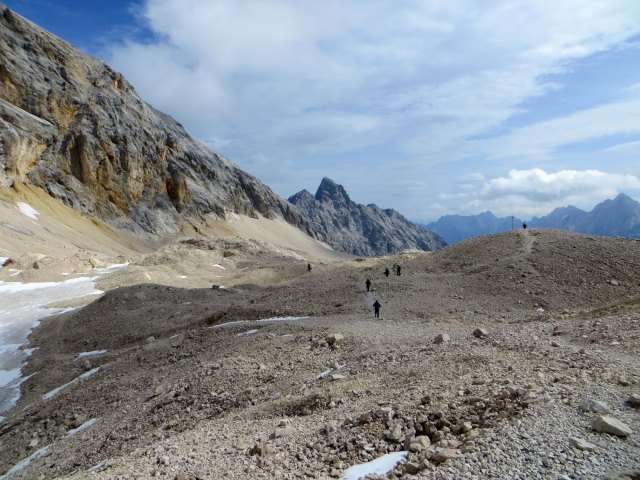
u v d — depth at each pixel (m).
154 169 159.62
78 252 84.56
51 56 134.62
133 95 170.12
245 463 9.89
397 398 12.48
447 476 7.73
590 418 8.84
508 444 8.38
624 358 12.66
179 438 13.72
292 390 17.30
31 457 19.48
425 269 46.44
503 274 38.41
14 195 101.62
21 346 39.50
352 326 27.17
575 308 30.16
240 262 88.00
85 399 24.91
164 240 143.62
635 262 36.84
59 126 125.88
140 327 39.03
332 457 9.70
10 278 60.16
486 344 17.31
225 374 20.55
